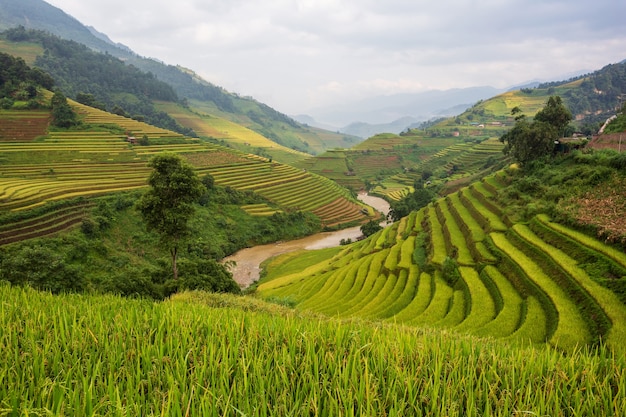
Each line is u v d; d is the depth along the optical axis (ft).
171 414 12.31
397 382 15.70
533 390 16.37
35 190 182.70
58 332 21.34
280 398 13.80
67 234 150.20
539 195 123.54
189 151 347.97
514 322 68.13
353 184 492.13
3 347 17.57
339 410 12.73
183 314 26.40
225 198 267.39
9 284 37.35
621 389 15.19
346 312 98.99
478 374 18.21
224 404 13.28
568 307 65.16
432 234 149.28
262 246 245.65
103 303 32.45
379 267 139.74
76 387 13.64
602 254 73.97
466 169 395.14
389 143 642.63
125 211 190.49
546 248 87.35
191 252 192.85
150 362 16.98
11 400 12.59
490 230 117.08
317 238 275.39
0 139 261.65
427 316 81.82
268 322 25.88
